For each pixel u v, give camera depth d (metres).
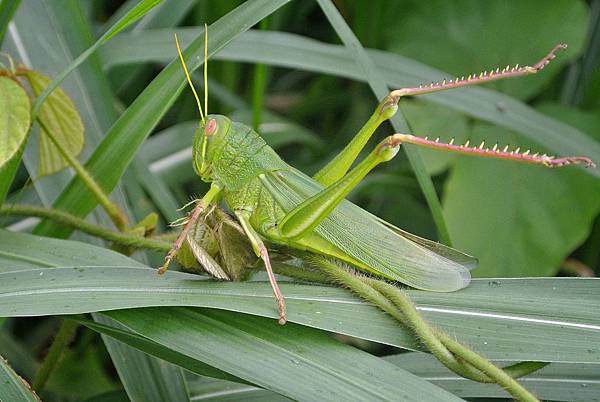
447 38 0.71
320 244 0.48
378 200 0.71
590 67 0.71
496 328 0.47
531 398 0.46
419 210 0.69
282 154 0.78
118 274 0.47
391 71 0.60
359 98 0.76
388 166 0.73
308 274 0.48
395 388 0.45
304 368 0.46
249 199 0.49
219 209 0.48
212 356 0.46
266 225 0.48
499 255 0.62
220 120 0.49
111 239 0.51
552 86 0.74
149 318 0.47
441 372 0.51
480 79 0.48
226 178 0.48
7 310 0.46
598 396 0.50
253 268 0.49
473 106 0.59
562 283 0.48
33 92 0.51
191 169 0.64
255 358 0.46
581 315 0.47
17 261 0.49
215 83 0.71
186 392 0.50
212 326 0.46
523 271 0.62
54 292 0.47
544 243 0.62
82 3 0.69
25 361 0.59
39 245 0.50
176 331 0.46
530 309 0.47
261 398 0.51
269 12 0.51
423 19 0.72
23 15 0.56
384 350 0.63
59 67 0.56
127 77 0.65
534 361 0.47
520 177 0.63
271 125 0.69
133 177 0.59
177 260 0.49
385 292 0.47
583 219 0.62
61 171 0.55
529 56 0.69
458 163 0.64
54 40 0.56
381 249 0.49
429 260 0.49
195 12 0.73
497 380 0.46
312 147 0.71
